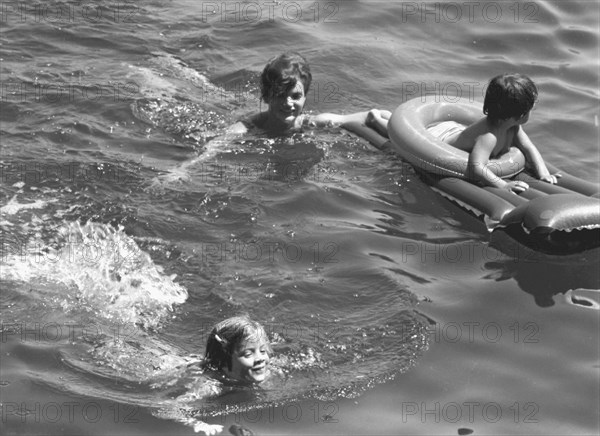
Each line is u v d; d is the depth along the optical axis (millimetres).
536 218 8336
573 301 7906
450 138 9734
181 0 13227
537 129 10828
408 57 12219
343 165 9789
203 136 10117
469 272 8219
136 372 6816
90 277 7797
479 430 6492
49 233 8320
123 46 11844
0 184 8922
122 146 9773
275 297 7660
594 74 12070
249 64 11703
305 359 7023
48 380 6699
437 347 7246
